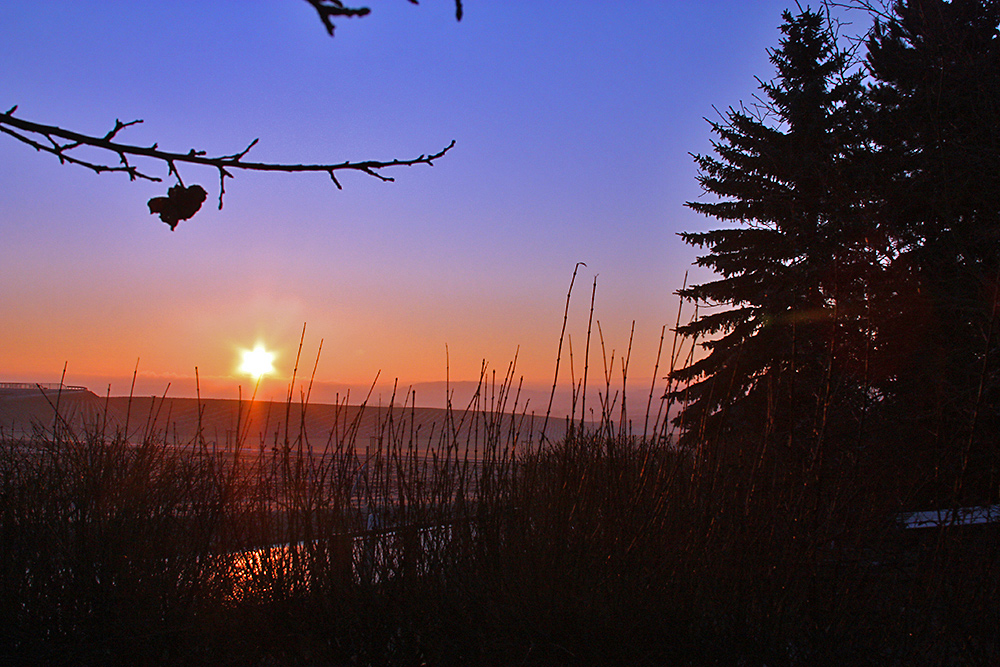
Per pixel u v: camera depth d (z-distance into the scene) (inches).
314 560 122.8
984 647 113.0
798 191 376.2
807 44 518.6
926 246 320.5
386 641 118.2
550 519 120.9
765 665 113.4
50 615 119.6
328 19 48.2
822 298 334.3
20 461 138.7
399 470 130.8
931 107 309.0
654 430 140.6
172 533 127.3
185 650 119.3
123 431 154.6
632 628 110.8
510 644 111.3
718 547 123.5
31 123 56.8
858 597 120.1
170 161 60.1
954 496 125.7
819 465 127.1
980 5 326.0
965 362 268.7
